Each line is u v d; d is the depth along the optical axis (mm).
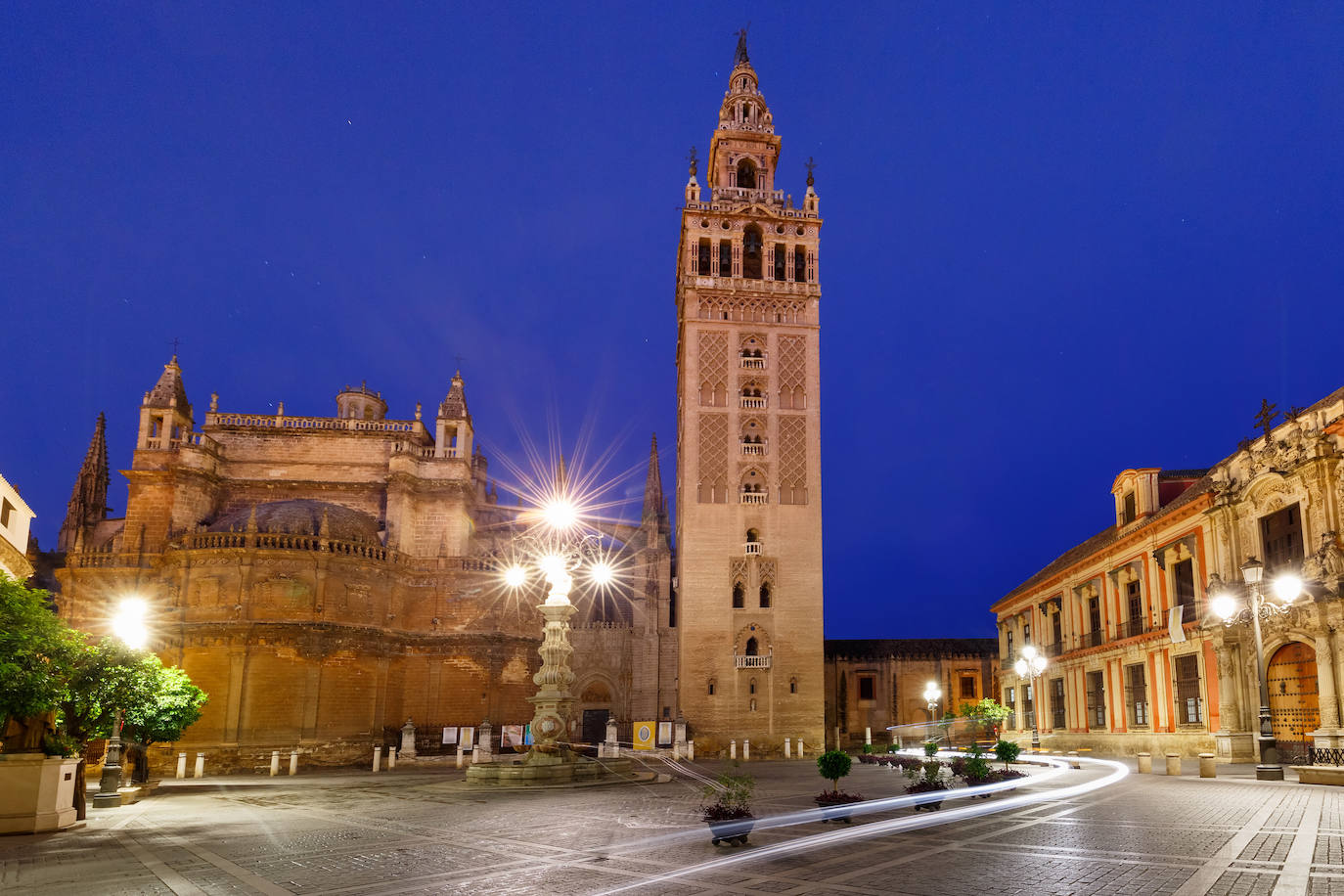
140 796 31812
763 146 74938
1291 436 34781
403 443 64375
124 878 14336
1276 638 34688
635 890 12516
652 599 78000
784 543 65688
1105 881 12086
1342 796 21281
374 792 32906
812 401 68312
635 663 76875
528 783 31891
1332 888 11172
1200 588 40875
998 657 85375
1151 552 46250
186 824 22844
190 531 55281
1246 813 18641
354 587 56969
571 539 78562
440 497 65062
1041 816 19438
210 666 52219
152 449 62250
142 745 34219
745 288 69500
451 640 61188
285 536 54656
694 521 65438
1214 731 38750
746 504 66062
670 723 61000
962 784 25547
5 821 20672
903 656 85188
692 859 15164
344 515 59969
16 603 24469
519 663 62625
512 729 53344
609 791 30391
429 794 30656
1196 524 41344
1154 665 45500
